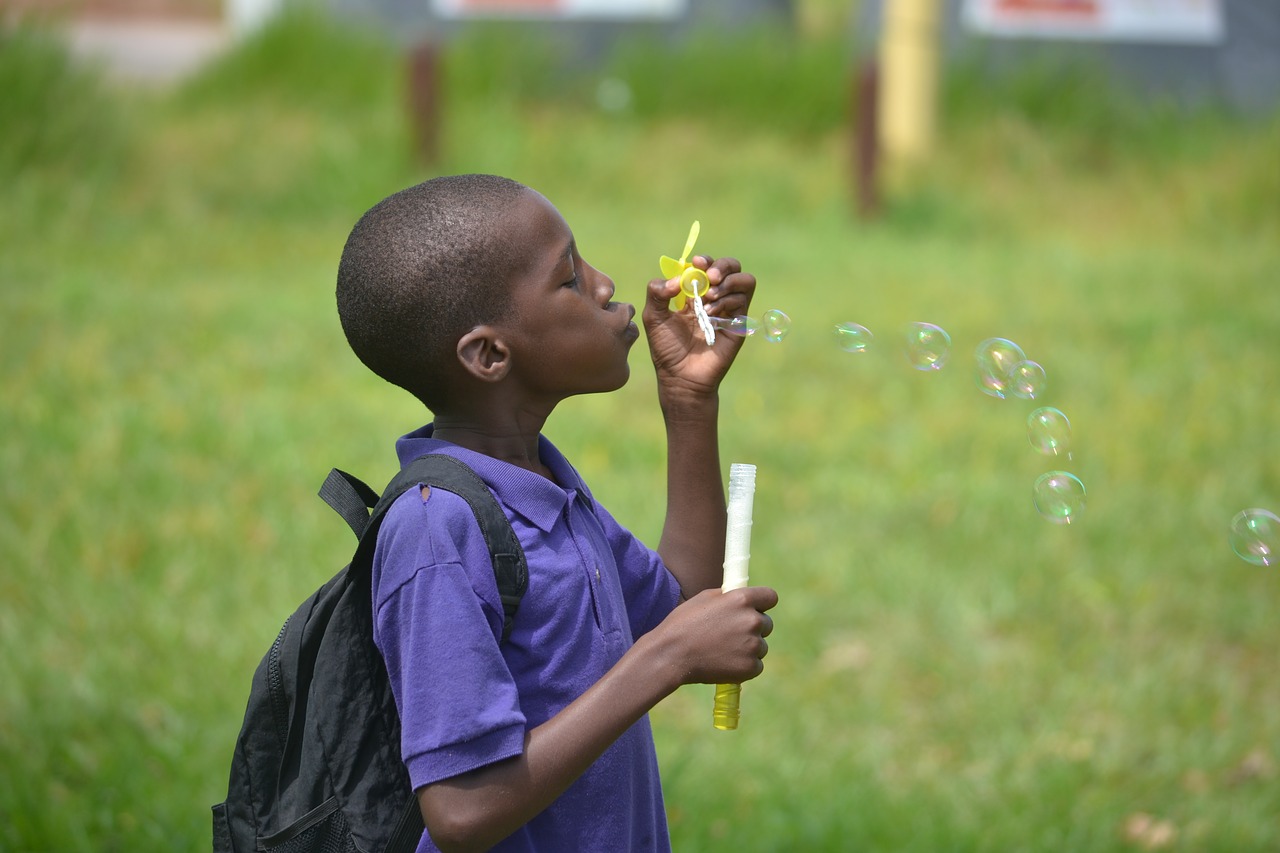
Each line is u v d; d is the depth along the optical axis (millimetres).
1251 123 45688
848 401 23781
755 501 19219
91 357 23766
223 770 12359
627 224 36906
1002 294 31047
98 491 18219
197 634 14789
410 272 5895
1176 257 35562
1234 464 20922
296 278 31047
